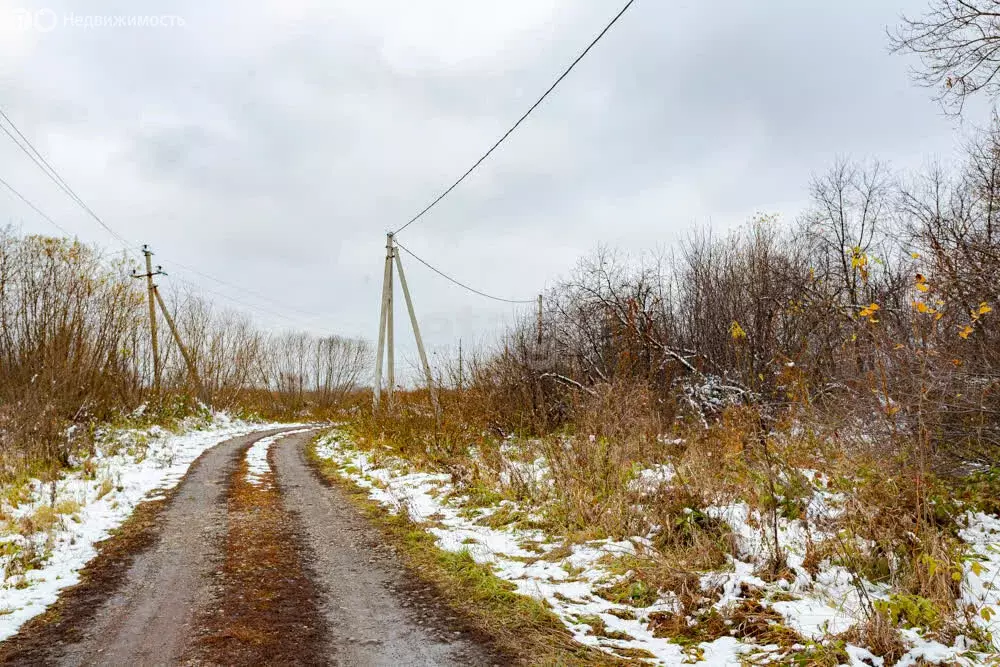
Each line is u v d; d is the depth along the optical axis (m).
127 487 10.69
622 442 8.59
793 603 4.59
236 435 24.08
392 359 21.61
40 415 12.27
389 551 6.83
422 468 12.06
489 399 15.37
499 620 4.80
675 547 5.97
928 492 5.79
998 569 4.68
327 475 12.55
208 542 7.22
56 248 16.53
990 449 6.33
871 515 5.33
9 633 4.54
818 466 7.10
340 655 4.20
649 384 11.86
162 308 26.56
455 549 6.77
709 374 12.94
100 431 15.67
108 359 18.22
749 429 7.48
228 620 4.82
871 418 6.63
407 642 4.41
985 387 5.89
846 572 5.02
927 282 6.25
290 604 5.20
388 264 21.81
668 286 18.27
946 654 3.59
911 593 4.48
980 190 8.03
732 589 4.91
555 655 4.16
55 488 9.39
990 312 6.35
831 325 9.02
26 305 15.60
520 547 6.83
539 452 11.28
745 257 17.06
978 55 6.05
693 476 7.11
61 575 5.91
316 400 44.34
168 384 25.16
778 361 9.28
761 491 6.53
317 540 7.32
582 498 7.35
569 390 13.78
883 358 6.46
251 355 35.69
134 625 4.71
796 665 3.76
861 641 3.87
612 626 4.66
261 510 9.02
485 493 9.12
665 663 3.99
